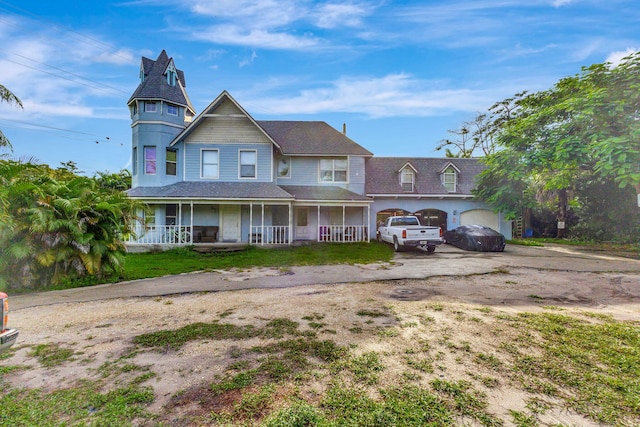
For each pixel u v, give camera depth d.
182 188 16.08
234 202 15.49
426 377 3.24
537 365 3.48
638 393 2.91
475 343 4.12
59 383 3.19
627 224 18.27
